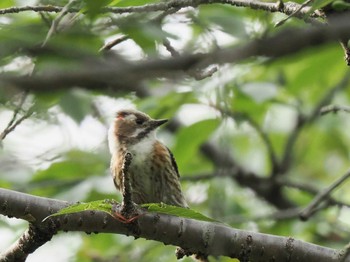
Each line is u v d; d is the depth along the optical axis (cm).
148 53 668
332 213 1412
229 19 790
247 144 1644
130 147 1202
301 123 1501
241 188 1539
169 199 1210
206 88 1234
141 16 679
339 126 1641
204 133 1294
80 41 607
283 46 392
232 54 397
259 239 774
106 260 1382
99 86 404
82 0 579
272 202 1548
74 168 1288
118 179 1204
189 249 775
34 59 528
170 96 1228
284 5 695
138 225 758
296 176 1717
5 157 1291
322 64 1313
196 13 792
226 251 774
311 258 769
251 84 1312
